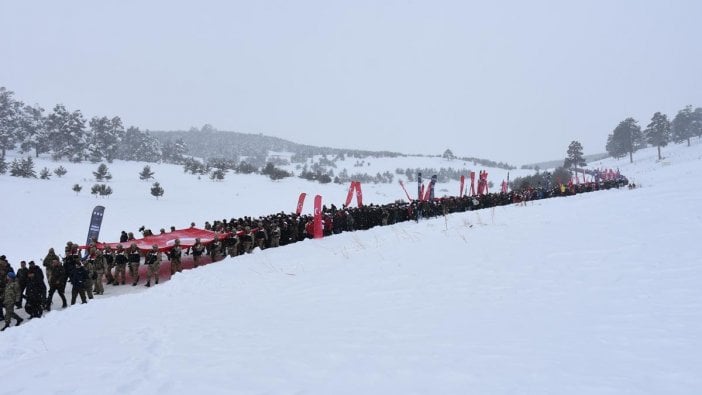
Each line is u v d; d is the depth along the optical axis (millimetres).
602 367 4367
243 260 16047
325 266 12719
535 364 4543
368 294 8734
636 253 9039
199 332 6879
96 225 19031
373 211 24594
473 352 5031
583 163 95250
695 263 7910
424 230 17203
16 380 5258
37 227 34875
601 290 7156
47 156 85438
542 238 11641
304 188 73250
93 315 10086
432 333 5879
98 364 5582
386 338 5828
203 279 13234
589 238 10930
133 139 103062
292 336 6254
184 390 4441
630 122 117250
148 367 5281
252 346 5898
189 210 47906
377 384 4344
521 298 7238
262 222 20641
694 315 5672
